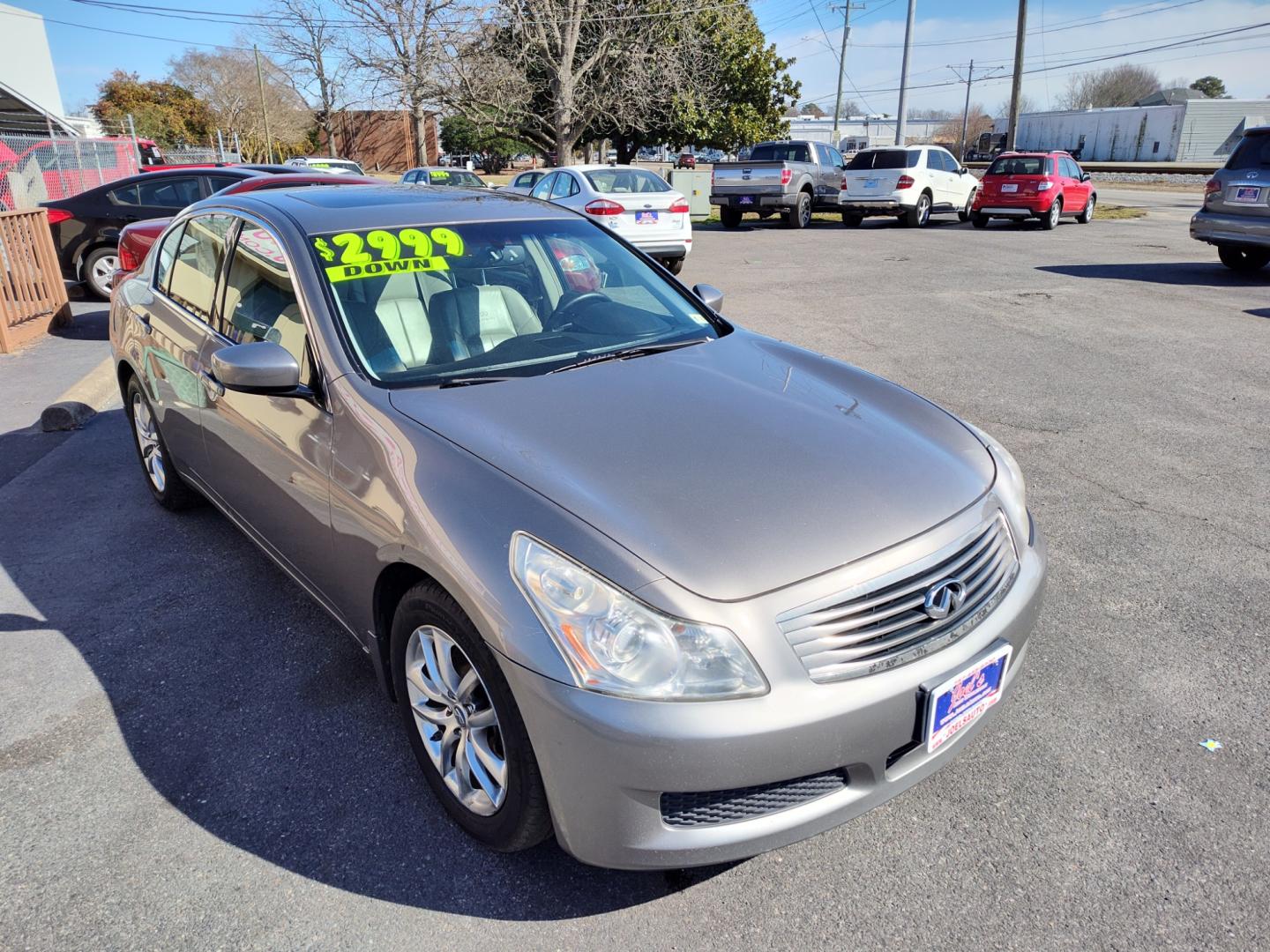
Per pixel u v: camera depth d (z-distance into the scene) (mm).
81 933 2131
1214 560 3975
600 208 12578
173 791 2627
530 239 3543
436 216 3469
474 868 2336
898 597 2111
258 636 3465
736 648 1943
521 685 1985
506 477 2248
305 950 2090
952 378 6887
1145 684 3086
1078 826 2457
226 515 3811
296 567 3117
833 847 2406
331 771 2707
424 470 2342
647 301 3539
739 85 30984
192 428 3762
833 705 1983
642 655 1926
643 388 2777
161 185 11008
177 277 4043
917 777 2213
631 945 2104
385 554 2398
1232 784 2605
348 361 2781
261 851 2395
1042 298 10242
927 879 2287
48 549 4227
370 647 2691
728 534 2096
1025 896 2227
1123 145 63969
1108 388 6602
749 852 2041
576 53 22875
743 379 2920
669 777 1914
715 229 21125
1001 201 18641
